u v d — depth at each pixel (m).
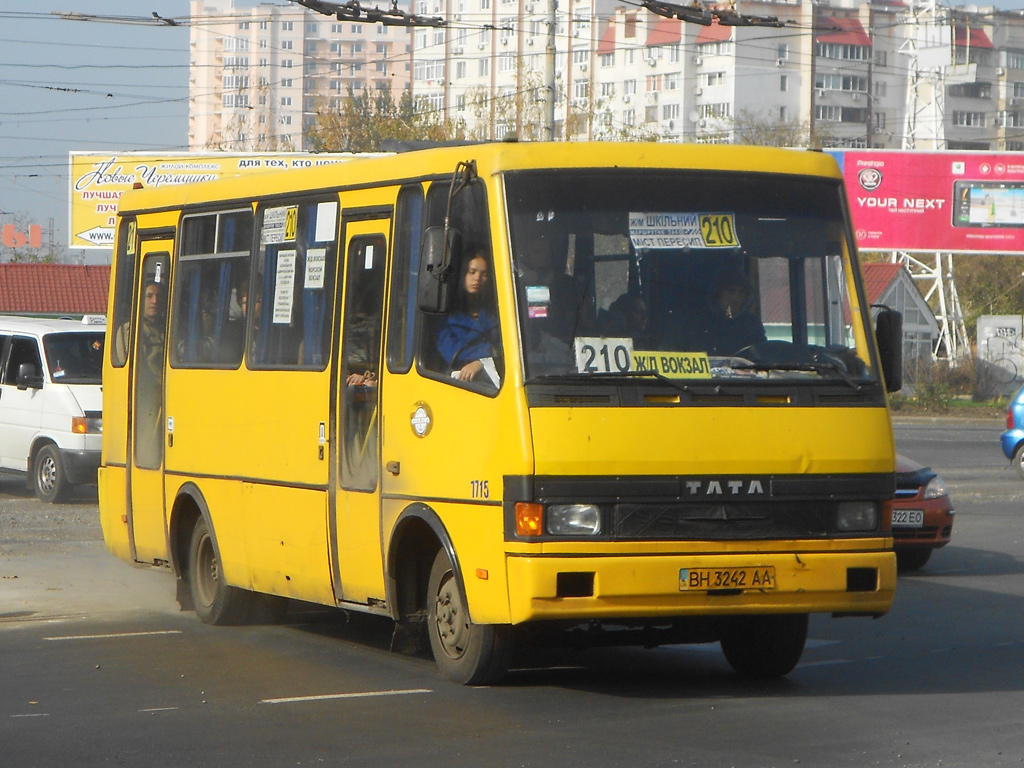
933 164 58.97
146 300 13.18
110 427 13.70
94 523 19.67
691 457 8.40
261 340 11.26
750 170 9.13
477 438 8.62
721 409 8.51
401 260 9.66
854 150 59.22
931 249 59.19
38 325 23.22
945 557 17.28
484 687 9.34
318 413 10.38
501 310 8.55
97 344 22.89
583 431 8.28
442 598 9.45
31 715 8.58
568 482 8.25
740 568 8.44
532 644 9.32
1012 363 61.94
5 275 62.28
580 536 8.25
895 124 127.19
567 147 8.91
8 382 23.14
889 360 9.27
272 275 11.23
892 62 126.81
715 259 8.89
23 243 102.00
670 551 8.34
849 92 123.50
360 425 9.88
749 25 30.48
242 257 11.69
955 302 64.69
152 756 7.51
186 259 12.56
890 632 11.98
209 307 12.12
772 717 8.43
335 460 10.16
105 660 10.49
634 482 8.33
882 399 8.92
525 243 8.65
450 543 8.86
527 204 8.72
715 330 8.73
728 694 9.20
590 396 8.38
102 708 8.77
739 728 8.12
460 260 8.87
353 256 10.22
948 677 9.90
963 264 82.75
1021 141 138.75
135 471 13.18
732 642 10.05
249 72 172.38
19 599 13.55
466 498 8.70
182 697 9.09
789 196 9.16
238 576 11.52
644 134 93.38
